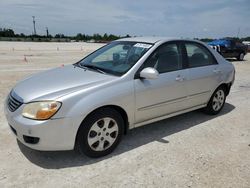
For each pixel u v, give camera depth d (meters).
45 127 2.93
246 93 7.36
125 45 4.30
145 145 3.80
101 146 3.38
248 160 3.44
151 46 3.97
